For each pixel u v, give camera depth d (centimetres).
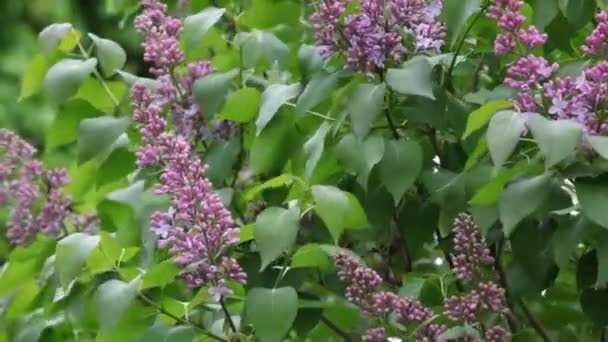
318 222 282
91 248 261
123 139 293
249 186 289
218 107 282
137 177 300
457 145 282
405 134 280
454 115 277
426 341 252
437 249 300
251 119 284
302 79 287
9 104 538
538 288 266
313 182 280
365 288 257
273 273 272
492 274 270
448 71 282
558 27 284
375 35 262
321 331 290
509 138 235
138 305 270
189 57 299
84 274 276
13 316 288
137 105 280
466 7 265
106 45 292
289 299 253
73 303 279
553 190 249
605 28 250
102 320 255
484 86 296
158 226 254
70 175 298
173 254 261
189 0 327
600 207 240
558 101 242
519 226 265
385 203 276
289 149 280
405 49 264
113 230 289
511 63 272
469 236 259
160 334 262
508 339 260
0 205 292
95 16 564
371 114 259
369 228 271
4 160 294
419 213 279
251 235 262
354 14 270
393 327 257
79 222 290
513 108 247
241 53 296
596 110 242
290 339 292
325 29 264
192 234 251
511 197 245
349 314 276
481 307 255
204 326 279
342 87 273
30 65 297
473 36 289
